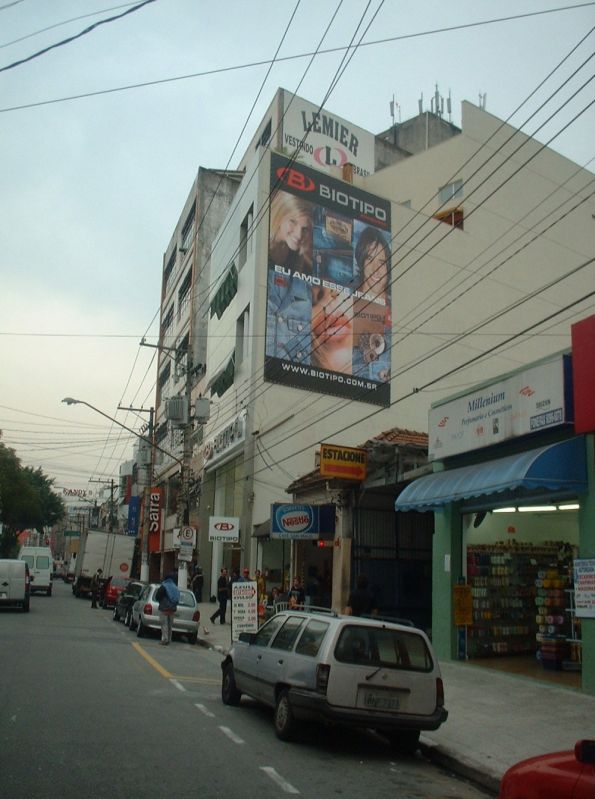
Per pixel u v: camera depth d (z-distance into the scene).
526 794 4.23
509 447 15.28
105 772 6.96
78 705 10.17
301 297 34.59
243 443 32.81
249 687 10.36
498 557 17.08
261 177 34.88
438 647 16.55
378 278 37.25
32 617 26.47
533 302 42.06
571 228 44.31
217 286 40.41
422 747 9.30
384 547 21.94
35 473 77.62
